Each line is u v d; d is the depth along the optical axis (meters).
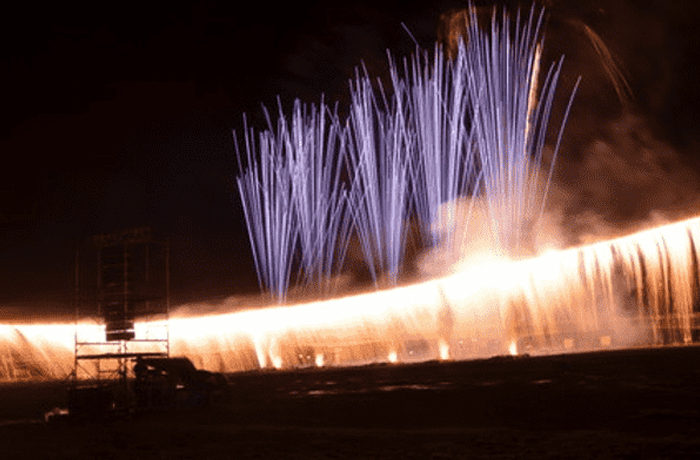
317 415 15.50
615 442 9.45
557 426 11.52
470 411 14.17
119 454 11.40
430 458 9.27
